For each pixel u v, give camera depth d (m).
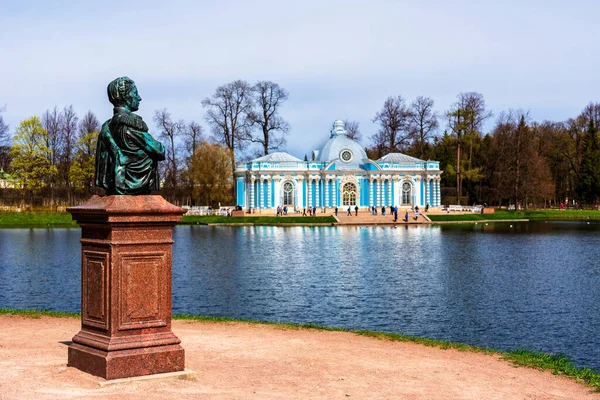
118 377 11.14
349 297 28.69
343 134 105.88
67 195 100.94
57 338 15.99
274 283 32.62
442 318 24.53
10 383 10.91
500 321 24.05
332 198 98.81
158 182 12.26
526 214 94.62
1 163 110.62
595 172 114.00
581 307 26.62
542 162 100.94
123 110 11.94
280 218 85.31
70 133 100.69
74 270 37.94
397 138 110.44
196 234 66.56
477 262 41.56
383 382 12.41
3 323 18.58
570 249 50.16
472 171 102.62
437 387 12.24
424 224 83.62
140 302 11.48
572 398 11.93
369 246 52.53
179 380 11.45
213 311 25.75
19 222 81.12
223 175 93.50
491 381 12.98
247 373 12.62
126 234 11.32
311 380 12.30
